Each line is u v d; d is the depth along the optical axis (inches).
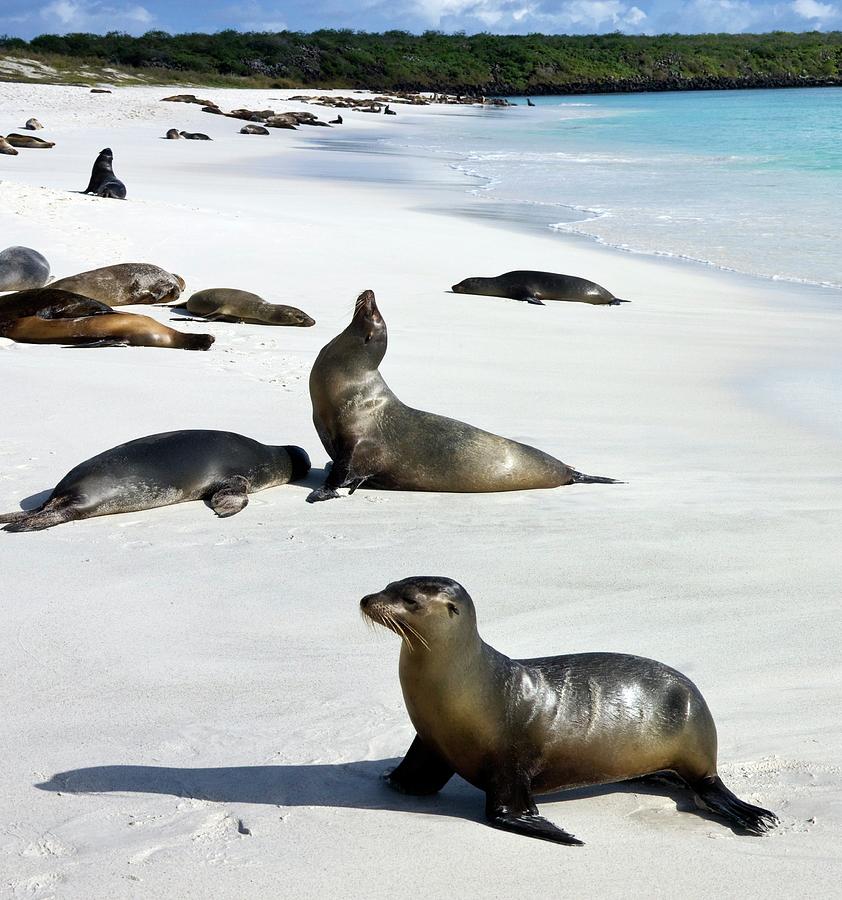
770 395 458.3
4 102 2165.4
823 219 977.5
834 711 188.1
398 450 328.2
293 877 132.4
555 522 295.4
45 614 217.8
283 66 4033.0
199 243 748.0
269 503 306.3
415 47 4618.6
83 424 355.3
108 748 165.8
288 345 506.6
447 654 146.3
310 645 207.5
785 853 144.0
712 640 218.4
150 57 3567.9
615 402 438.6
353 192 1173.7
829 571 259.9
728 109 2967.5
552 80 4621.1
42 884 129.0
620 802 160.9
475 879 133.9
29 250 591.2
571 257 813.2
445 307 625.6
